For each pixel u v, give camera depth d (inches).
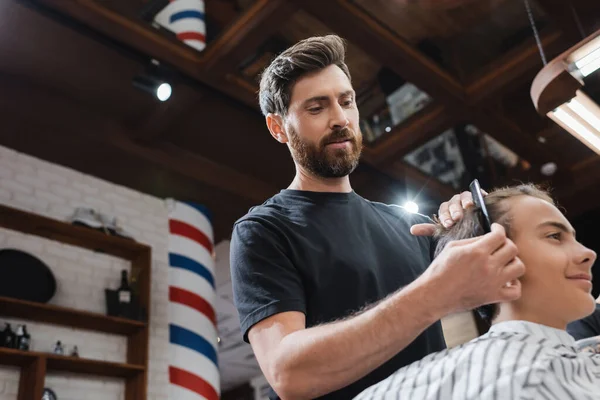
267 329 43.0
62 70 140.9
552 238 39.8
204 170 173.0
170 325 156.7
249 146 173.0
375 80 175.8
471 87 160.7
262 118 162.2
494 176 203.5
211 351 158.2
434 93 160.2
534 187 44.3
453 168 201.9
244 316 45.1
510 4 150.6
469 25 158.6
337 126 51.7
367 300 47.6
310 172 53.5
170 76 141.3
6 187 141.9
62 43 132.9
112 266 151.9
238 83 150.3
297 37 156.5
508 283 34.6
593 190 196.2
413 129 175.0
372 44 143.7
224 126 163.9
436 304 34.4
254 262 46.6
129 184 166.7
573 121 105.2
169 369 151.6
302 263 47.4
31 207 144.0
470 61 170.1
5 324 127.6
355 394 44.4
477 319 133.0
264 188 186.1
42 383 122.8
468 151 201.6
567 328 60.9
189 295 161.8
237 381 372.5
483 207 41.3
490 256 33.7
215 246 206.4
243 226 49.8
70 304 139.9
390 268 51.1
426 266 54.2
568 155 193.8
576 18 139.3
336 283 47.4
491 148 201.5
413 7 150.1
